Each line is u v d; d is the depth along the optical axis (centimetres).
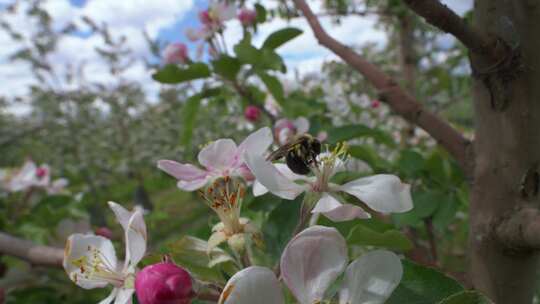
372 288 8
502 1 10
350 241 10
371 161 19
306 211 11
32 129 81
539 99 10
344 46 16
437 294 9
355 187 11
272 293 8
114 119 91
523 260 11
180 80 20
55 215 25
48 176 30
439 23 9
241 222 11
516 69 10
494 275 11
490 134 11
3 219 24
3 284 23
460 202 18
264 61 19
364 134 19
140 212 10
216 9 23
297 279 8
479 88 11
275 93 21
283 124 19
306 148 11
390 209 10
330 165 11
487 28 10
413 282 9
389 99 14
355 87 38
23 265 23
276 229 13
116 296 10
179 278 9
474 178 12
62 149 79
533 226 10
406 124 33
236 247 10
